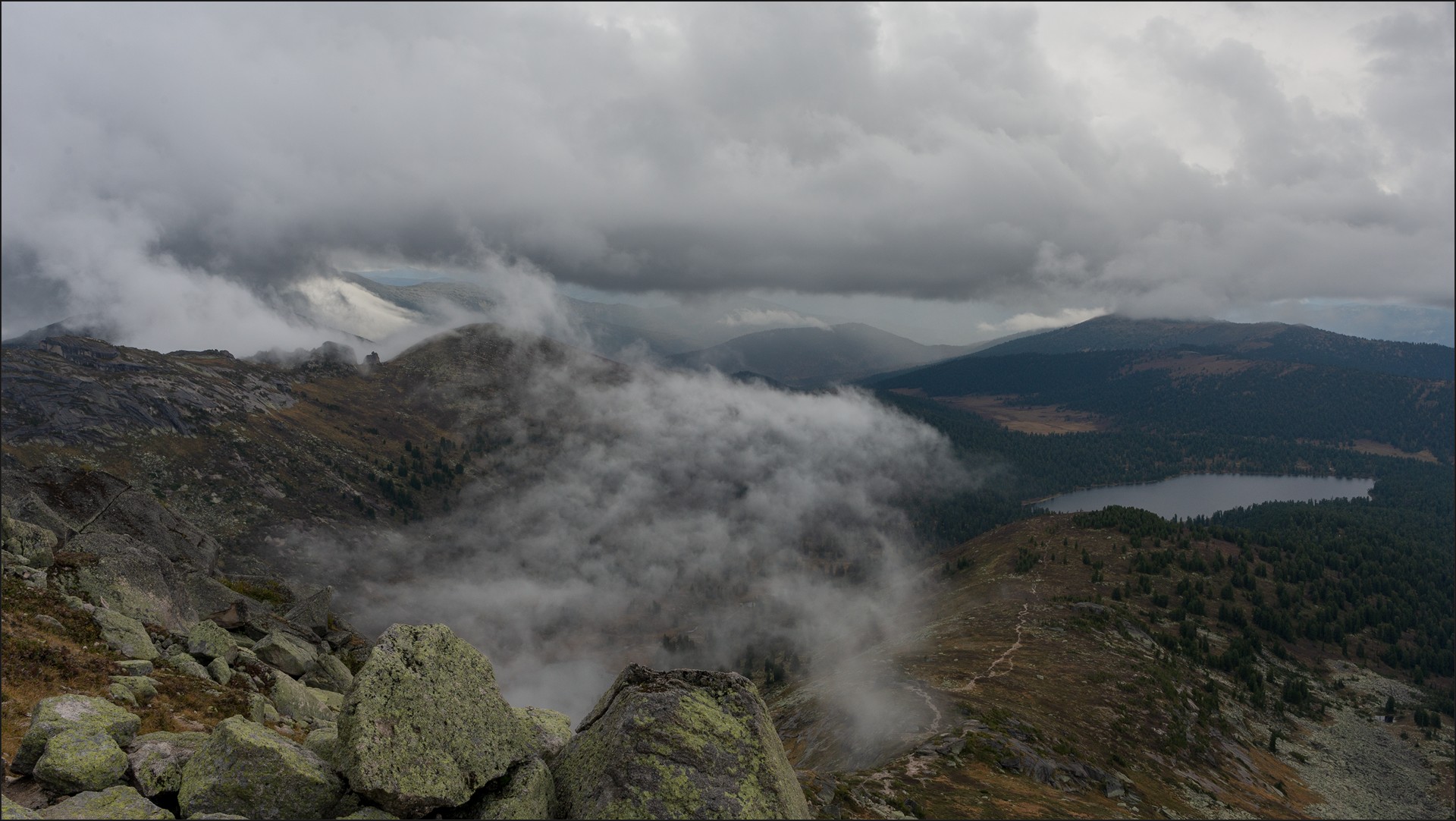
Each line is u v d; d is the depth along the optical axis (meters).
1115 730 116.00
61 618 30.80
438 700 16.27
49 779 15.20
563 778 16.48
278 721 31.12
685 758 15.48
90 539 42.50
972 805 61.47
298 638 51.12
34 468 63.09
